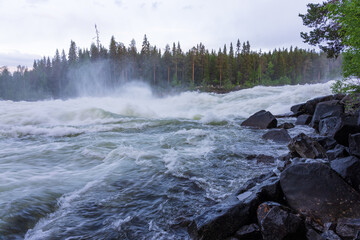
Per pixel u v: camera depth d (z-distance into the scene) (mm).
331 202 3902
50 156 7898
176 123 14195
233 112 21078
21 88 79688
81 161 7402
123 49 78688
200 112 22234
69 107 18109
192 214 4387
